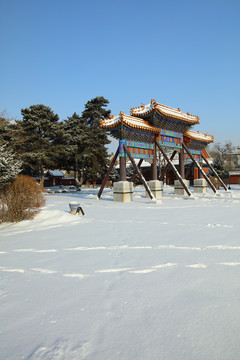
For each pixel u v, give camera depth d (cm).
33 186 1405
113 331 324
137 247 727
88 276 518
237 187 4575
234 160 7125
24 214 1329
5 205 1337
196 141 3016
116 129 2258
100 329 330
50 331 329
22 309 389
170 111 2622
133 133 2269
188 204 1930
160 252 671
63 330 330
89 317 360
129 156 2222
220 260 592
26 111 4212
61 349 292
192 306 383
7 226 1221
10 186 1304
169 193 3106
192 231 935
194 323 337
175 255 641
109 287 461
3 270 572
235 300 399
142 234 902
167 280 484
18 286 480
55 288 465
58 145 4334
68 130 4716
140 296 421
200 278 490
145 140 2419
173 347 290
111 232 952
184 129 2762
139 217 1315
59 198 2627
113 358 275
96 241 816
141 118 2497
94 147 4922
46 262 618
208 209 1619
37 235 955
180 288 447
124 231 965
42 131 4281
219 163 5319
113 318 355
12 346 301
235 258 604
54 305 399
